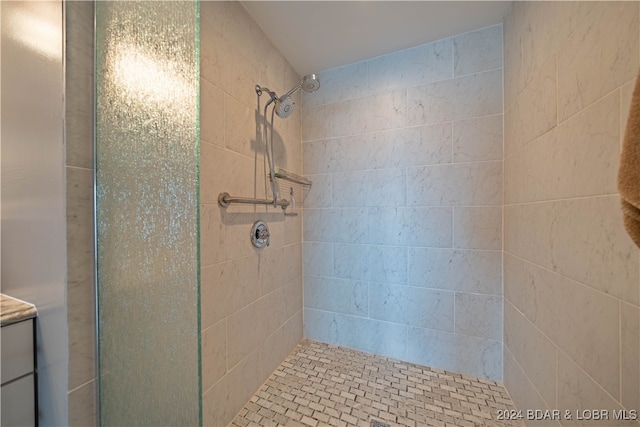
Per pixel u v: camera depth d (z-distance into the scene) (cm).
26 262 66
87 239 64
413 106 141
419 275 141
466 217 131
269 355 133
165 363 57
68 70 59
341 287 161
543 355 87
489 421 103
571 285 72
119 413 63
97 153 64
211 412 96
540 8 88
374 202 151
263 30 127
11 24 67
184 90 54
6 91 68
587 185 66
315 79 126
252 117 120
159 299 58
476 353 130
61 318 61
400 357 146
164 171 56
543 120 86
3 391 59
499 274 125
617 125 57
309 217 168
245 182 115
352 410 110
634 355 53
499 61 123
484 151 126
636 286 53
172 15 55
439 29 126
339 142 159
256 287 123
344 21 121
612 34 57
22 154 66
